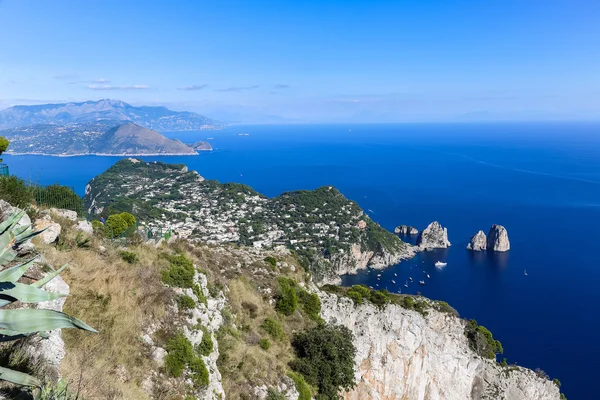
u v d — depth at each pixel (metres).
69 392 7.86
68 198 22.06
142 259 18.03
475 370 40.66
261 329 24.64
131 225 21.75
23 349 8.11
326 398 23.98
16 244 6.43
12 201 15.25
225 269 28.02
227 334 20.25
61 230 16.25
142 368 13.04
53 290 10.71
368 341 34.00
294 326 27.94
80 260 14.89
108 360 12.03
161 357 14.09
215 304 20.64
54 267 12.74
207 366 16.25
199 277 20.05
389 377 34.62
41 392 7.00
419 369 36.62
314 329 27.73
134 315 14.23
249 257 33.47
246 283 27.77
